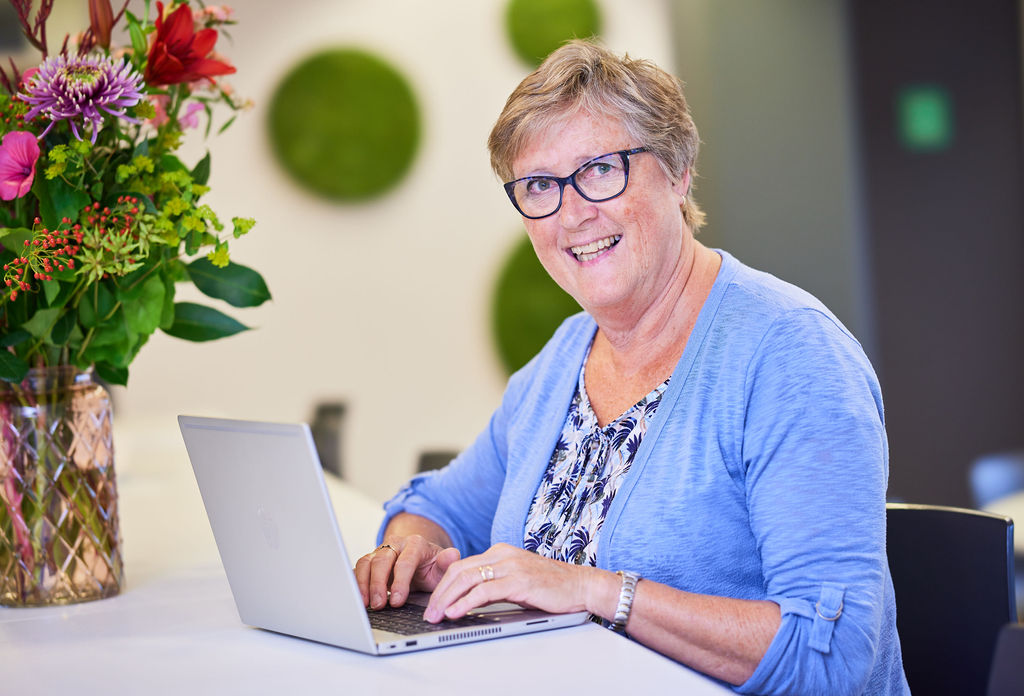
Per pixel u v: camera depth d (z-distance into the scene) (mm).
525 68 5156
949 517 1413
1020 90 4605
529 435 1556
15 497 1386
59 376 1404
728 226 4871
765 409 1245
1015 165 4645
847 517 1148
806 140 4848
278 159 4922
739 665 1127
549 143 1389
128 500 2459
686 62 5027
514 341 5191
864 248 4820
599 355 1547
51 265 1321
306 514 1054
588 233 1390
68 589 1401
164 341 4777
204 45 1492
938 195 4754
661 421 1330
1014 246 4688
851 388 1216
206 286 1542
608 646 1070
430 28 5055
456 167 5117
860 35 4789
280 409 4957
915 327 4781
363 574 1307
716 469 1277
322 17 4945
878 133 4793
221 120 4840
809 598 1129
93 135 1317
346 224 5012
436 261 5109
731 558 1270
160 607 1367
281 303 4941
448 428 5145
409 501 1736
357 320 5039
